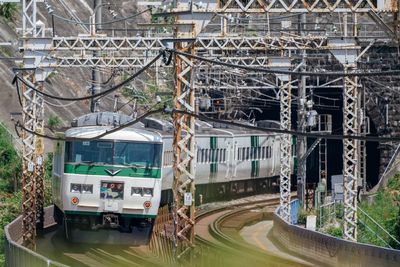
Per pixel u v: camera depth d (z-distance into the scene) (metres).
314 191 119.44
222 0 62.66
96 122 82.38
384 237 91.00
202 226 104.00
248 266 69.69
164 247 71.31
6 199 104.88
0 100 127.75
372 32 117.06
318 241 78.81
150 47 82.56
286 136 103.88
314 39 83.06
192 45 62.84
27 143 86.88
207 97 121.50
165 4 70.25
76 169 76.06
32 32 83.06
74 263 70.00
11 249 61.75
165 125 96.38
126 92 127.94
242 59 97.50
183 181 68.00
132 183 75.94
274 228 99.50
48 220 95.94
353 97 81.81
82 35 82.94
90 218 76.44
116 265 68.31
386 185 122.31
